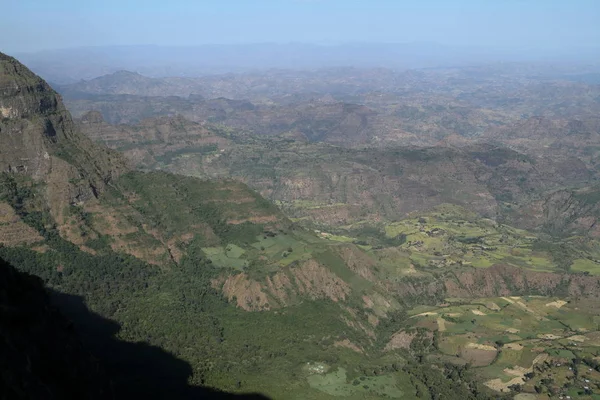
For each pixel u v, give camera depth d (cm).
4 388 8619
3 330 9738
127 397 14350
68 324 12469
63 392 10638
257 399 15288
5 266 11269
